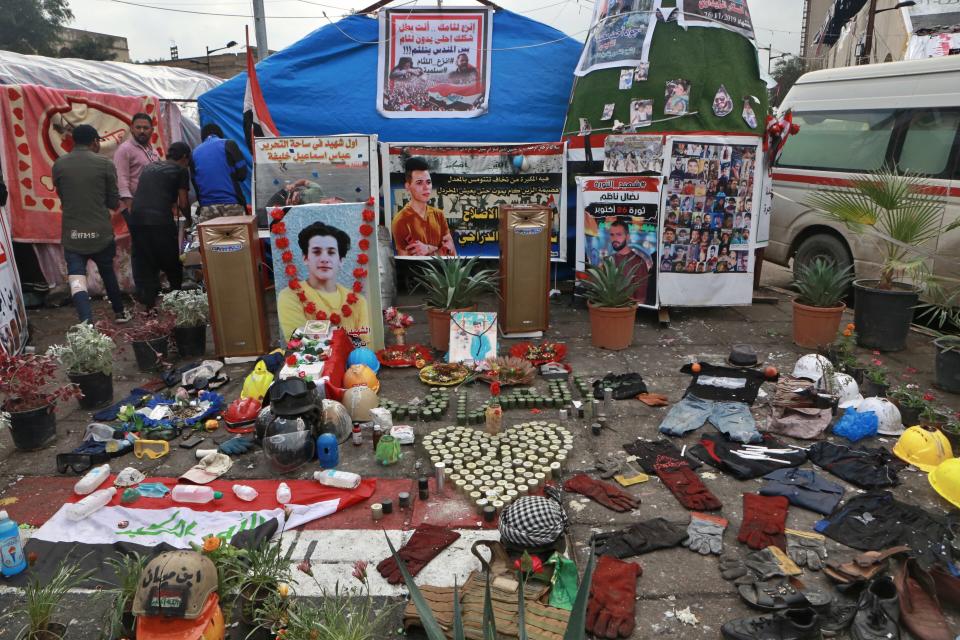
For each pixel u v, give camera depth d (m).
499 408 4.30
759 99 6.66
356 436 4.26
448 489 3.74
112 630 2.44
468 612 2.69
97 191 6.19
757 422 4.54
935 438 3.96
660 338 6.38
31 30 26.92
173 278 6.91
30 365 4.27
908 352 6.04
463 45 7.78
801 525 3.37
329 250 5.65
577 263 7.08
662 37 6.57
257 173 6.62
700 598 2.85
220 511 3.51
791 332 6.54
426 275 6.38
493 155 7.54
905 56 11.37
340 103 7.88
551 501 3.19
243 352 5.74
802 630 2.56
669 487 3.72
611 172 6.83
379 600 2.84
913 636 2.62
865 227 6.10
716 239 6.71
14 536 3.01
